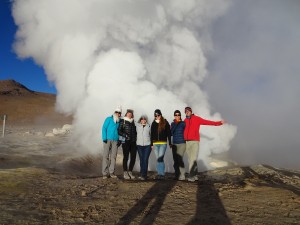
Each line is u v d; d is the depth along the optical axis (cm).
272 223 462
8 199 589
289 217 488
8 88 7788
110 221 480
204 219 484
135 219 488
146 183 742
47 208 541
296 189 723
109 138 850
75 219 487
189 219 486
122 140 862
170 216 500
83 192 636
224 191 654
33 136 1975
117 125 860
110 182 765
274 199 587
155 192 655
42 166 1044
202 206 553
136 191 666
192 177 823
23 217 488
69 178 838
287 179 895
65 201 590
